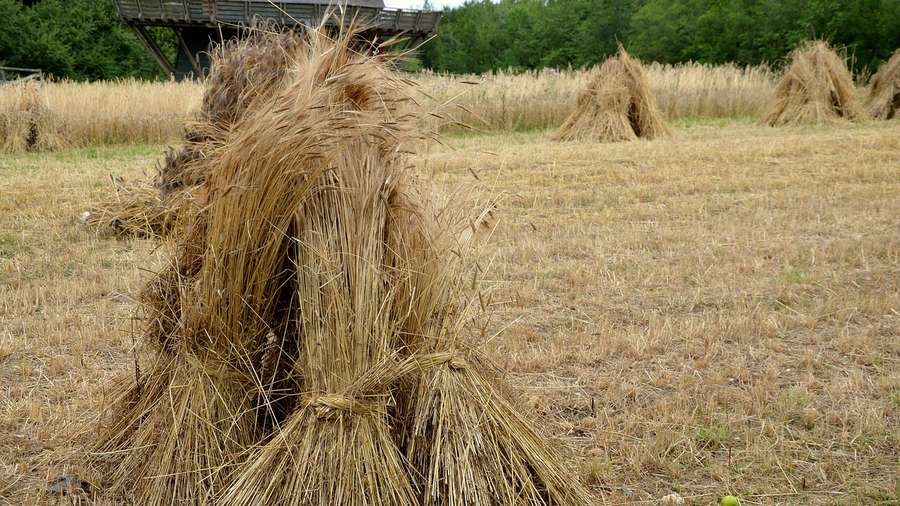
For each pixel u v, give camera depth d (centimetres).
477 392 315
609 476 375
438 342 320
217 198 321
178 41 2794
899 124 1892
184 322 334
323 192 311
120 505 340
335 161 312
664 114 2255
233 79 589
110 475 360
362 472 294
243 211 312
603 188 1105
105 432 372
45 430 411
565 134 1739
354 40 340
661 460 387
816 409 444
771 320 577
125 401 368
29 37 3900
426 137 334
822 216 930
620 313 608
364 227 309
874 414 432
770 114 1992
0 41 3831
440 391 307
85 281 670
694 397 458
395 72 346
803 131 1786
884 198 1018
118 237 823
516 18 5712
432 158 1348
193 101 1805
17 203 988
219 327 322
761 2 3947
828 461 388
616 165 1307
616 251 784
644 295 648
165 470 323
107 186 1098
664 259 754
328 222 309
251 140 313
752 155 1388
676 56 4375
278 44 456
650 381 484
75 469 373
